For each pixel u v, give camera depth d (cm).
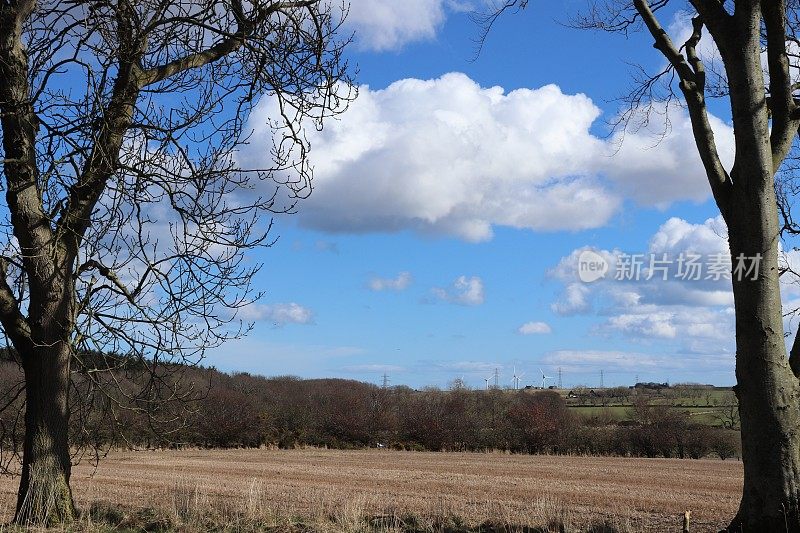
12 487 2025
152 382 1050
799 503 763
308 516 1289
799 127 886
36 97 972
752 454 792
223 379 5369
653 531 1283
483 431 5184
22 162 956
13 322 970
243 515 1238
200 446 4694
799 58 948
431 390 6078
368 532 1121
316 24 1070
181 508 1284
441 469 3262
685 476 2914
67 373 996
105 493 1977
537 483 2564
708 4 851
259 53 1034
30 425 977
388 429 5356
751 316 800
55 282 976
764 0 862
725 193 845
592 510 1723
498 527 1171
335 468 3269
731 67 839
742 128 826
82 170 995
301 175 1065
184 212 994
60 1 1003
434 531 1167
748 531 785
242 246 1032
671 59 913
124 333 1014
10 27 962
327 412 5394
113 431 1102
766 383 788
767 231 810
